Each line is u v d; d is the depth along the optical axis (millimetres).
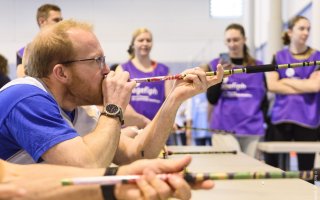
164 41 7145
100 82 1273
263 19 6477
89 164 1049
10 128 1126
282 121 3211
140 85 3184
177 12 7141
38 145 1067
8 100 1140
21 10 6961
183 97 1431
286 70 3215
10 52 6949
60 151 1052
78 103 1299
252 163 1928
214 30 7191
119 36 7098
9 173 884
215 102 3244
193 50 7148
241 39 3199
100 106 1419
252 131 3139
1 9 6945
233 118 3164
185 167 792
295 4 5277
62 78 1237
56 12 2951
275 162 3121
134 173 785
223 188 1317
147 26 7133
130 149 1468
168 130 1454
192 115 4957
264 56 6355
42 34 1258
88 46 1246
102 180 749
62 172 854
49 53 1223
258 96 3176
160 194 729
